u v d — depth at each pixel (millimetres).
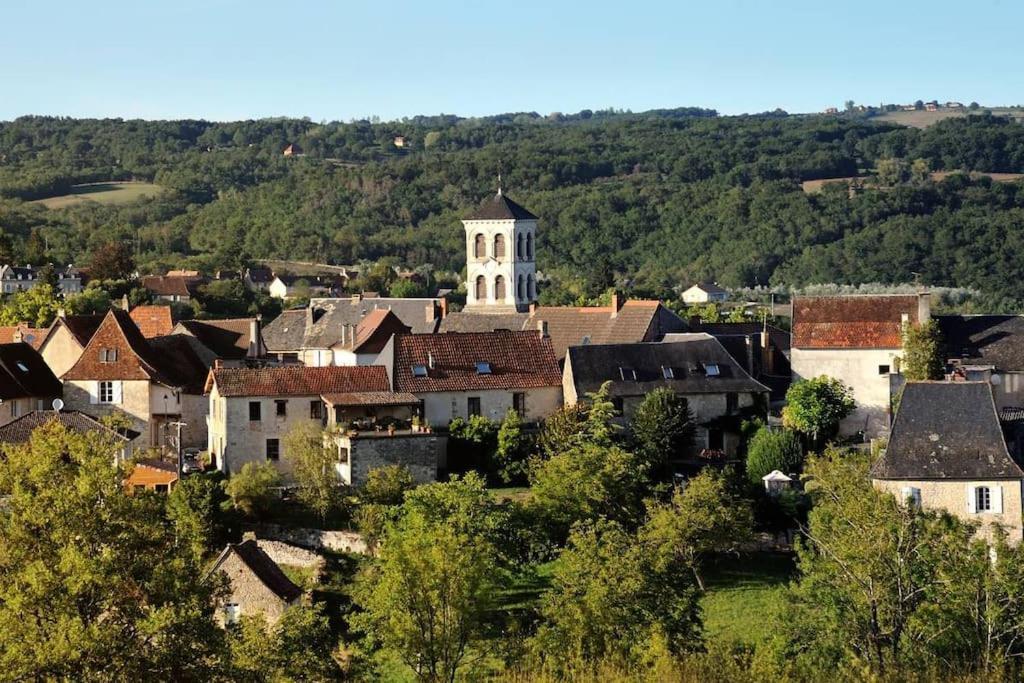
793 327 126812
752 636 87000
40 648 53812
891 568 71500
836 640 71125
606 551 81562
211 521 101438
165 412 128375
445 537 80688
